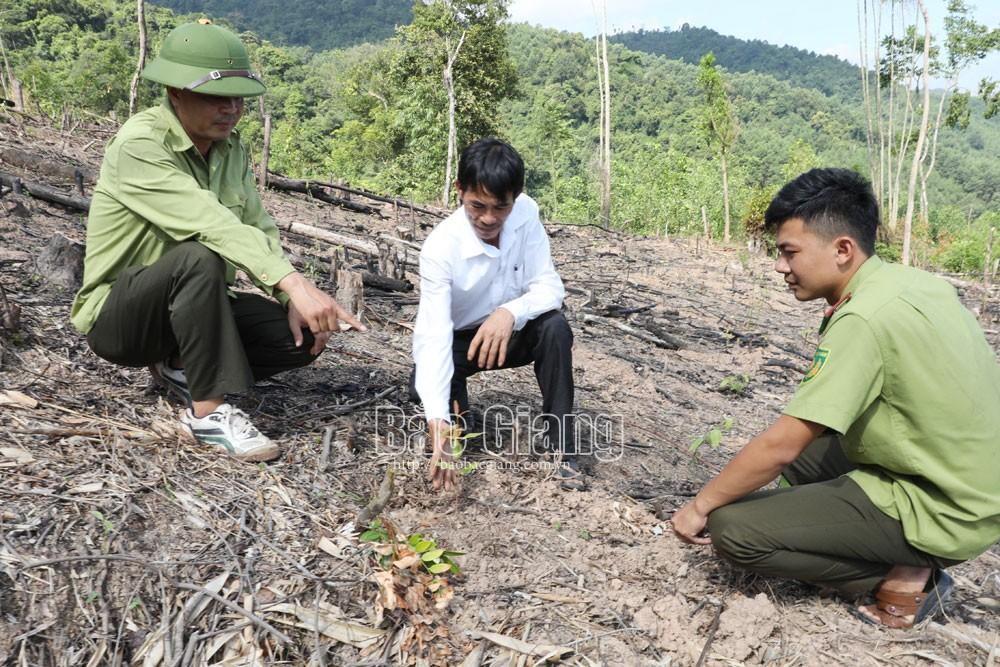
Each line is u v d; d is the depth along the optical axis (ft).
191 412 8.75
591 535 8.71
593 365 16.33
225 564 6.92
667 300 25.58
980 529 6.82
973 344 6.74
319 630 6.51
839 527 7.11
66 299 11.97
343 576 7.07
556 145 78.43
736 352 20.24
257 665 6.20
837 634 7.41
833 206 6.83
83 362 10.08
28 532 6.65
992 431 6.67
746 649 7.06
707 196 61.87
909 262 53.72
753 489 7.13
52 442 7.96
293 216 27.50
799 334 23.53
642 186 62.34
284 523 7.68
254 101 198.49
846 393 6.53
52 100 39.32
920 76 79.36
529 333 9.39
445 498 8.81
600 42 53.31
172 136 8.21
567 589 7.68
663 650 7.07
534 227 9.26
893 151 88.33
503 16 89.04
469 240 8.68
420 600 6.84
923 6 54.75
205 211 7.90
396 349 13.97
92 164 24.73
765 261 38.99
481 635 6.86
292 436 9.46
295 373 11.55
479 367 9.87
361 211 32.30
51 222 16.85
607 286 25.99
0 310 9.85
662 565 8.28
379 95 154.40
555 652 6.73
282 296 8.95
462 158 8.08
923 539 6.92
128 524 7.07
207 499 7.72
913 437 6.77
